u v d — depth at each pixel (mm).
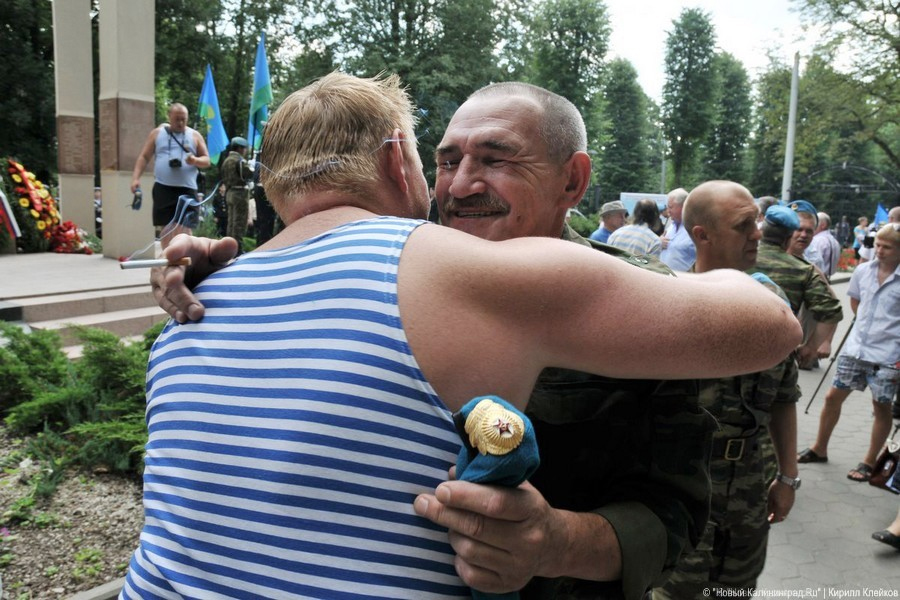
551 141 1323
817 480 4754
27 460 3568
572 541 915
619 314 858
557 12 37969
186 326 978
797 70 18609
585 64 39312
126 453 3504
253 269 980
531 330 856
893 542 3727
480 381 839
